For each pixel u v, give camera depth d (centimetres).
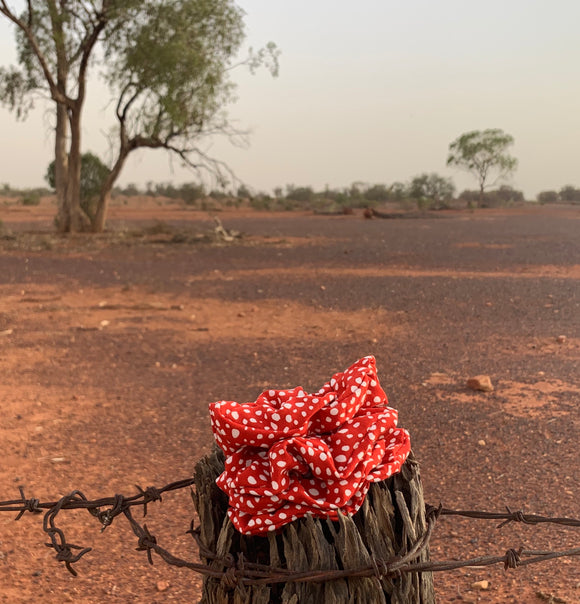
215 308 1412
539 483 515
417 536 203
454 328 1161
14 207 7812
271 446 195
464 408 710
